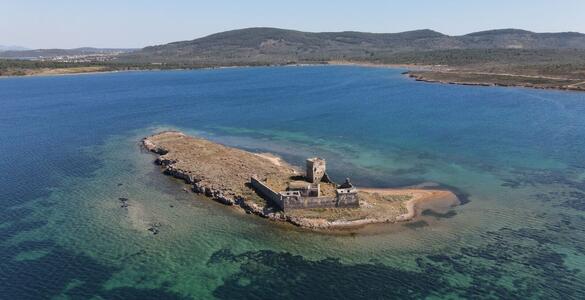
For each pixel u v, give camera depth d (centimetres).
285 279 4759
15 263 5078
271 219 6066
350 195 6219
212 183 7231
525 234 5700
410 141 10338
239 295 4497
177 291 4575
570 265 4981
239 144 10600
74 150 10012
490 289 4562
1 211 6519
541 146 9644
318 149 9919
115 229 5916
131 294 4525
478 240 5553
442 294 4484
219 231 5812
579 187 7256
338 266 4991
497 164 8506
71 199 6988
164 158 8788
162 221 6134
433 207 6538
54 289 4603
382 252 5278
